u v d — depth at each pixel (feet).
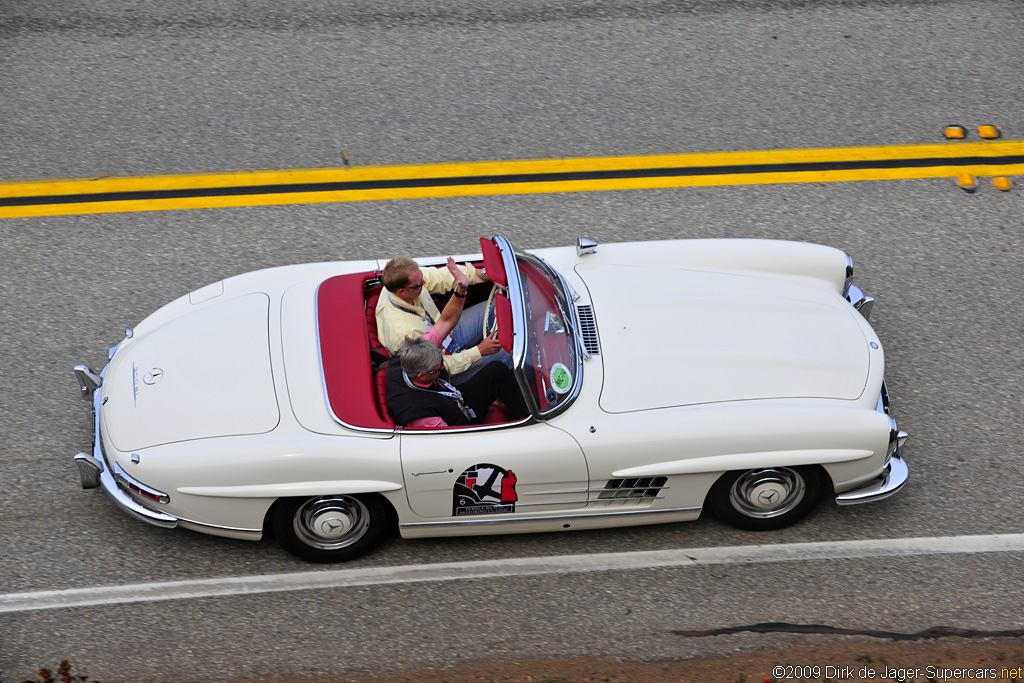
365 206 84.38
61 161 88.02
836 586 56.75
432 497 54.13
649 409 55.06
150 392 56.85
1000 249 81.00
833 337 60.90
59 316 74.28
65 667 51.42
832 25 106.83
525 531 57.62
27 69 98.12
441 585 57.06
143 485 53.67
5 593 56.29
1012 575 57.21
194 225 82.28
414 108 94.84
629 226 82.74
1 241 80.23
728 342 59.26
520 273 57.93
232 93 96.12
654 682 49.70
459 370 55.47
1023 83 98.17
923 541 59.57
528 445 53.26
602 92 97.09
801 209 84.58
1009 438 66.08
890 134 92.38
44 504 61.52
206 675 51.72
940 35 104.99
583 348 57.62
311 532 56.08
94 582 57.11
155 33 104.01
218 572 57.93
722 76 99.19
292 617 55.21
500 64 100.68
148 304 75.41
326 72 99.09
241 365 57.47
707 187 86.79
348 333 58.13
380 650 53.26
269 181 86.69
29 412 67.36
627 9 109.50
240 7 108.68
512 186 86.69
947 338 73.56
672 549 59.31
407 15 107.76
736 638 53.67
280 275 65.41
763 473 56.13
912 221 83.56
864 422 54.80
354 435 53.47
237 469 52.54
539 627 54.65
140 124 92.17
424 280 60.29
